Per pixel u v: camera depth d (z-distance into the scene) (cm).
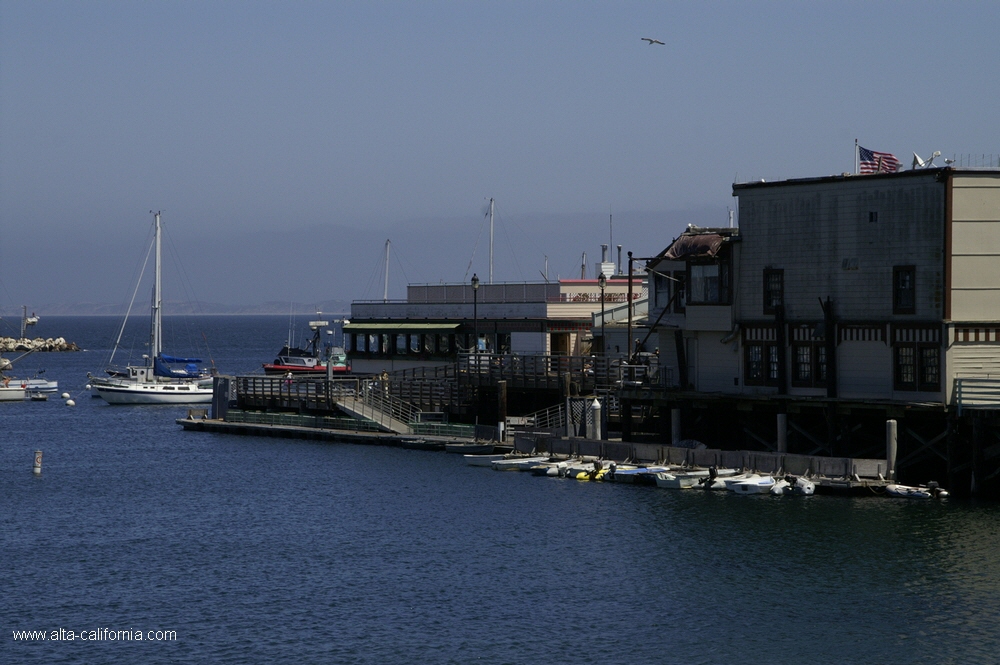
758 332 6388
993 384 5469
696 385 6725
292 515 5938
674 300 7094
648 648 3872
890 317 5866
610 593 4428
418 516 5762
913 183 5781
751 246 6406
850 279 6012
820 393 6141
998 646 3812
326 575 4772
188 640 4038
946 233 5656
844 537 5019
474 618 4194
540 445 7062
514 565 4828
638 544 5062
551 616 4194
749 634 3969
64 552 5259
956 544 4862
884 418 5906
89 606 4434
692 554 4878
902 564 4628
